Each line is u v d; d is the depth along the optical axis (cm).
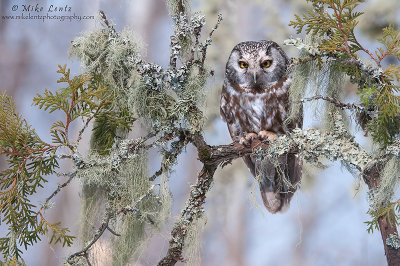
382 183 869
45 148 927
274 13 1914
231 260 2338
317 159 966
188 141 1017
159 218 1013
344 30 877
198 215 1003
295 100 984
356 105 902
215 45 1938
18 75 2583
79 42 1034
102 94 967
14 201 945
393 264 879
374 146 918
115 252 1015
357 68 890
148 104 1005
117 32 1034
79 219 1035
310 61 961
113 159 972
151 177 1026
